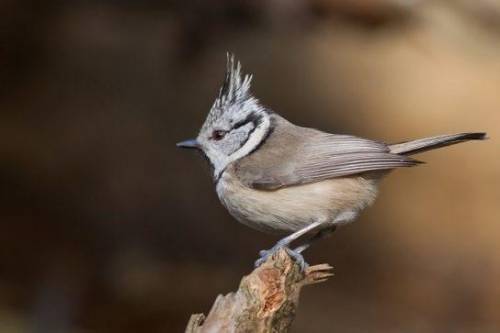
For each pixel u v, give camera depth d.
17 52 14.16
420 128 15.05
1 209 13.27
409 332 12.32
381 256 13.88
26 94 14.34
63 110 14.37
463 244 14.06
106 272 12.52
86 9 13.96
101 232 13.15
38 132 14.12
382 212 14.53
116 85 14.62
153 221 13.38
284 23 12.02
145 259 12.88
